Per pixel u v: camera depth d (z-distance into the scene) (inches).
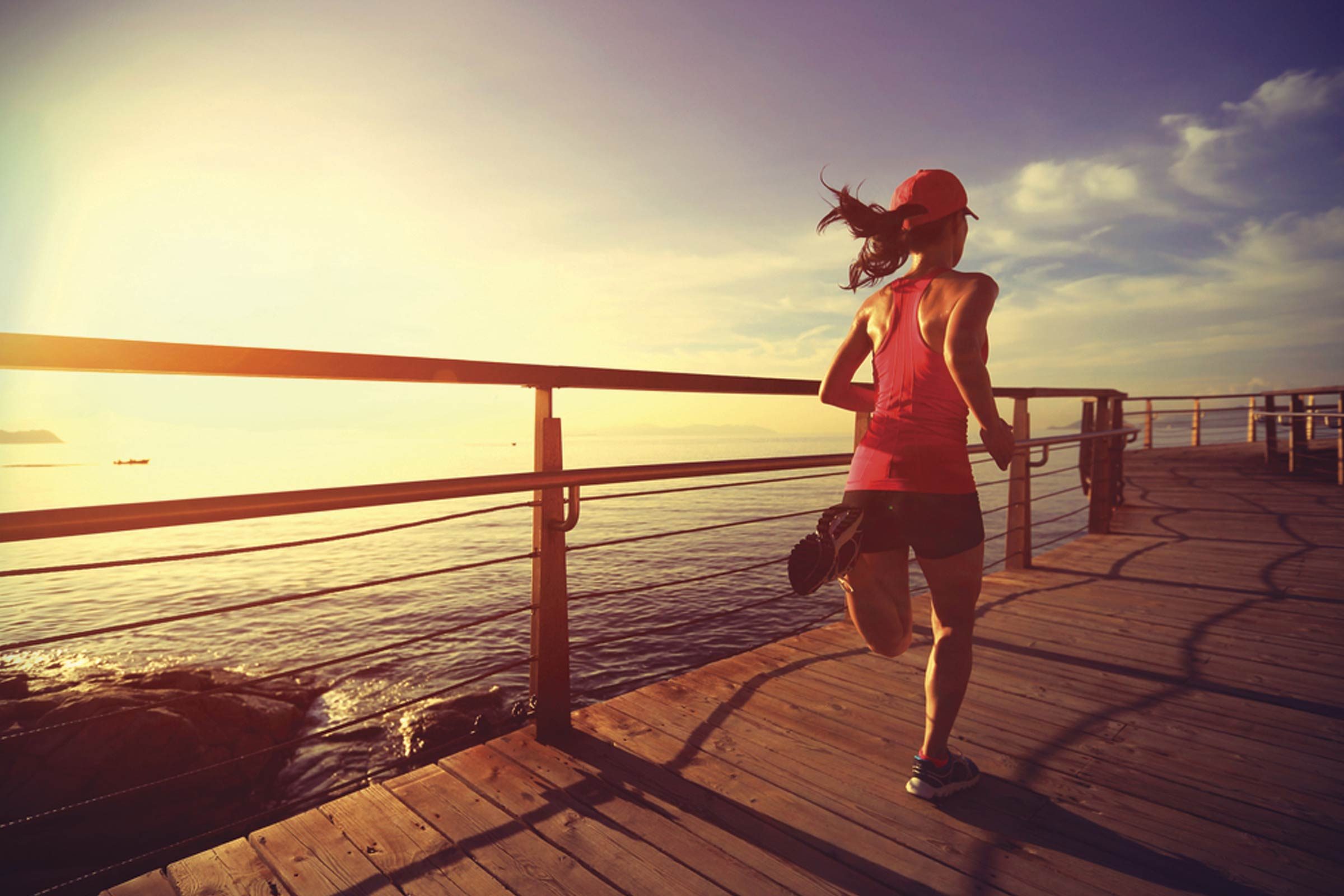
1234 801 66.7
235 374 51.2
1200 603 137.9
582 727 81.5
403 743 252.2
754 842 59.8
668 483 2888.8
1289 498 271.1
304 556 1396.4
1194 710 87.8
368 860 56.7
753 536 1379.2
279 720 244.8
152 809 181.8
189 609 831.1
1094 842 60.3
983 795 67.7
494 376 65.7
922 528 61.6
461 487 62.1
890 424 63.9
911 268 67.0
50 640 38.8
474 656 520.4
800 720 83.9
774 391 97.3
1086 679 98.3
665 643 544.7
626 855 57.8
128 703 208.5
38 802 172.6
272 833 60.3
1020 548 169.6
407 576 58.4
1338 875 55.9
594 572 973.8
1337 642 113.7
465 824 61.9
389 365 58.4
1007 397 152.8
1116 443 271.9
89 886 52.0
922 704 88.8
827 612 665.6
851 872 56.1
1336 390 310.2
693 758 74.5
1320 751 77.0
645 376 79.7
